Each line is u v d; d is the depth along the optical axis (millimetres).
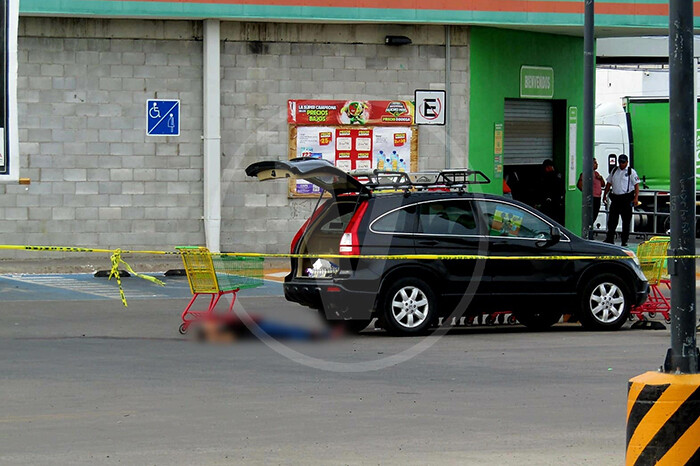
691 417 14289
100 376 23188
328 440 17797
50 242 45969
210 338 28203
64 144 45906
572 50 56688
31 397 21031
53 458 16562
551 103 56438
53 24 45469
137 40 46375
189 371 23906
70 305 34375
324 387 22344
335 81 48594
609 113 68062
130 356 25625
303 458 16625
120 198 46594
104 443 17531
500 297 29781
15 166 27500
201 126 47219
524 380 23219
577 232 57312
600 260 30781
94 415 19578
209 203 46875
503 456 16766
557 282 30344
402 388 22281
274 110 47906
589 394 21719
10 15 27219
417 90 48531
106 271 42469
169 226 47125
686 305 14703
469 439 17906
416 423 19094
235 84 47438
